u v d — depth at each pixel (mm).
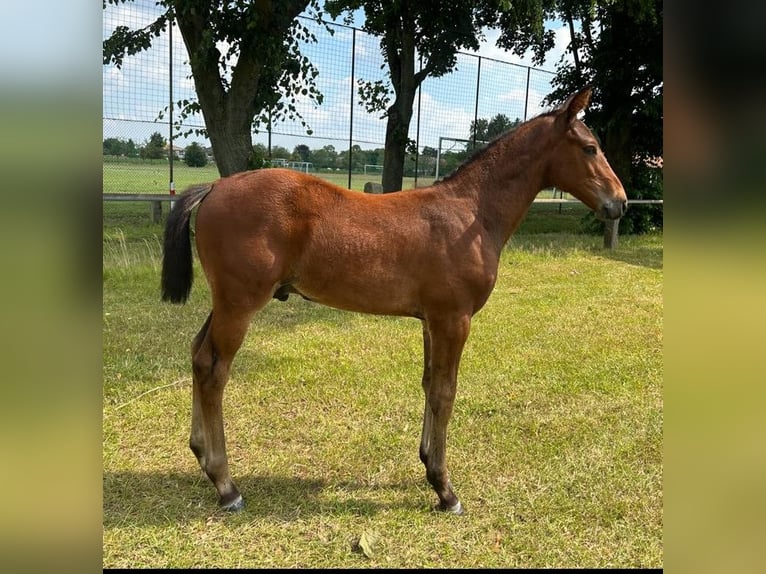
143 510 2623
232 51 7465
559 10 12211
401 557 2379
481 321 5660
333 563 2332
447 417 2623
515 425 3521
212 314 2590
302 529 2537
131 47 8391
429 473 2664
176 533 2473
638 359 4656
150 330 5059
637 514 2686
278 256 2443
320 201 2512
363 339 5027
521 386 4102
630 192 11898
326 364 4410
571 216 16234
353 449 3225
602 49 11719
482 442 3328
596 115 12352
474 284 2596
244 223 2396
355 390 3967
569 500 2783
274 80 8500
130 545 2381
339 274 2514
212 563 2309
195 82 7641
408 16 11062
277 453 3168
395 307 2621
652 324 5648
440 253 2539
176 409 3592
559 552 2432
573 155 2750
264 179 2471
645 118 11969
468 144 14320
